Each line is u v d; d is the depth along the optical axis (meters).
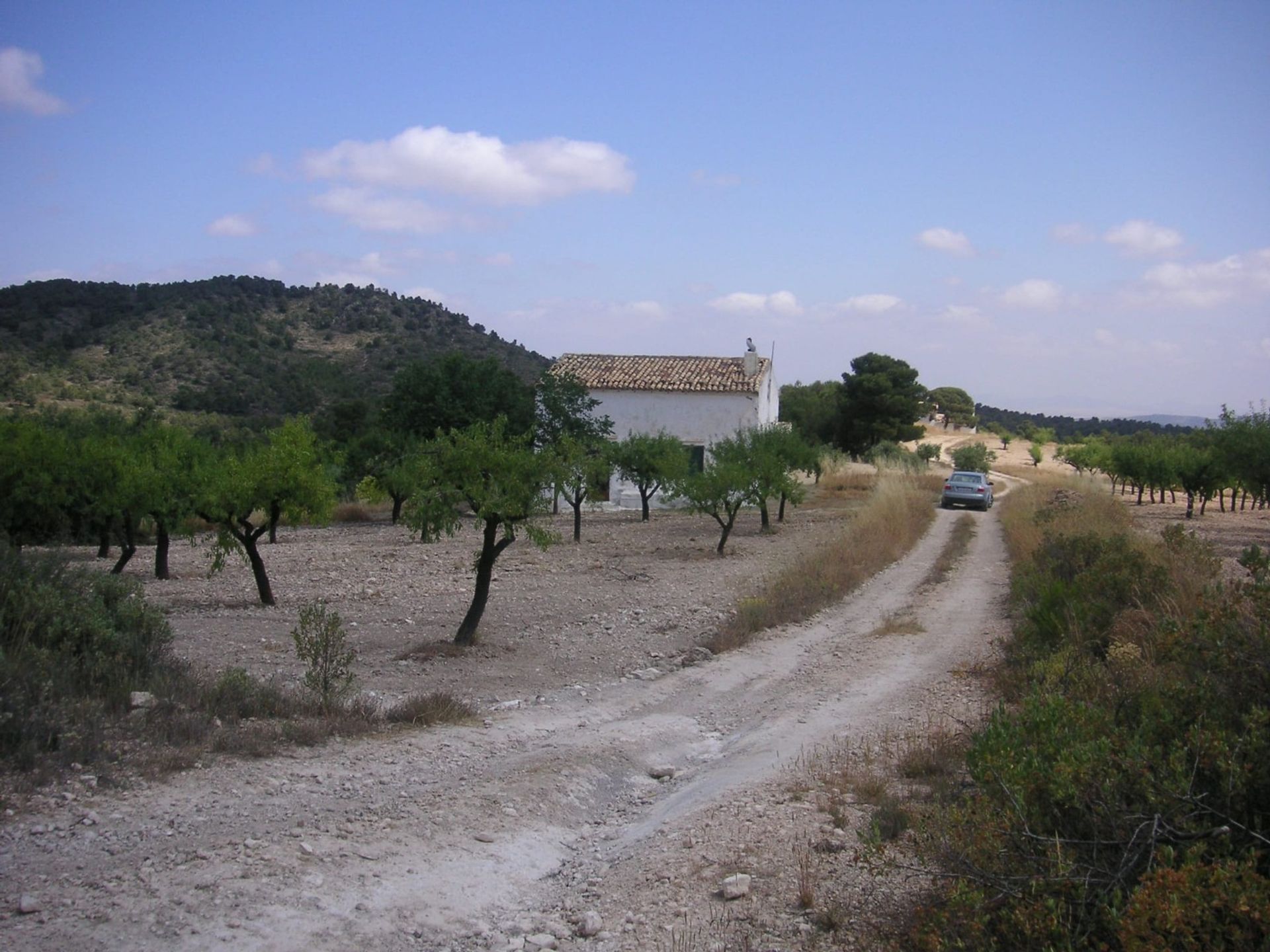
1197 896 3.34
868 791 6.57
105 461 19.28
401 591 17.83
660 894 5.30
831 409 72.81
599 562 21.88
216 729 8.02
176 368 63.69
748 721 9.84
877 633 13.98
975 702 9.25
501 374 38.22
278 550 25.03
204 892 5.00
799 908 4.84
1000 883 4.00
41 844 5.49
